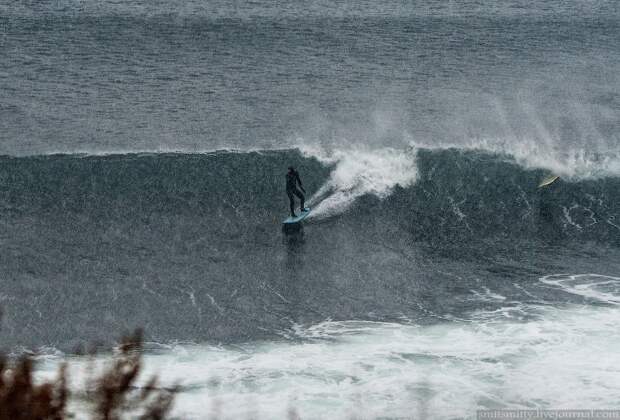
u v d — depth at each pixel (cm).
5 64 15900
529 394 5716
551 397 5678
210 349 6525
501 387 5828
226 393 5750
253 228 9206
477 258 8600
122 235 8869
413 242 9006
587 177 10262
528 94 15225
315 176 10362
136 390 5500
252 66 16450
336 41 18612
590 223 9456
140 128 12775
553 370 6050
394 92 15112
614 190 10069
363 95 14850
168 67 16200
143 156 10431
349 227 9312
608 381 5872
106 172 10125
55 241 8631
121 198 9731
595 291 7638
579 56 18025
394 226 9394
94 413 2434
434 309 7312
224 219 9406
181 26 19525
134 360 2525
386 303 7462
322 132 12912
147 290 7650
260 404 5600
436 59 17462
